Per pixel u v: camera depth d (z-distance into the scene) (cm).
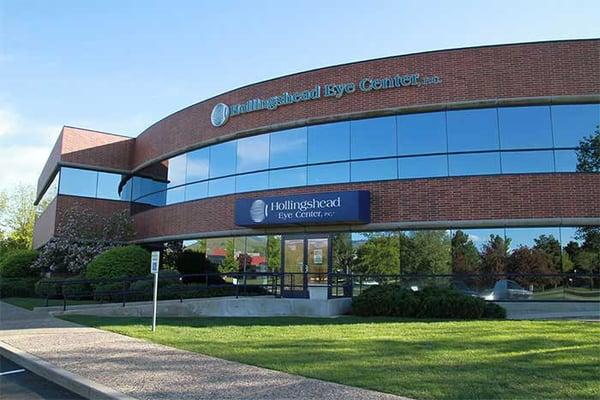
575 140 1716
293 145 2072
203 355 929
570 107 1736
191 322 1460
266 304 1705
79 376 783
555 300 1645
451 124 1819
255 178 2156
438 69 1844
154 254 1303
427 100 1841
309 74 2055
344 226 1923
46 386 791
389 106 1889
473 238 1747
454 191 1777
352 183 1919
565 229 1681
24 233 6259
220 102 2322
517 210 1711
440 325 1303
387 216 1847
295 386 694
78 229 2764
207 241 2314
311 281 1962
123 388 705
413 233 1820
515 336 1089
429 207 1797
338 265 1920
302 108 2055
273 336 1138
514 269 1695
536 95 1741
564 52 1748
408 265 1811
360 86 1941
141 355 941
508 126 1764
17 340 1150
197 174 2414
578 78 1727
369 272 1862
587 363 803
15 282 2664
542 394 634
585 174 1691
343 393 655
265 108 2139
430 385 682
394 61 1905
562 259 1666
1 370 914
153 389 696
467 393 642
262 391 674
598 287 1625
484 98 1781
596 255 1645
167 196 2595
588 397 618
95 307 1723
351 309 1677
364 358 870
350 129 1958
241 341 1073
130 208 3012
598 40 1736
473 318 1493
